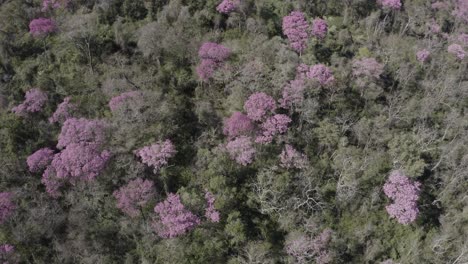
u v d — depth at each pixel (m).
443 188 53.06
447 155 52.72
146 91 53.88
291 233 46.78
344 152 51.97
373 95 58.53
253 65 56.00
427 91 60.47
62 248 45.34
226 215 47.06
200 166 50.19
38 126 53.41
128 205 45.47
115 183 47.88
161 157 48.09
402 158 51.84
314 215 49.12
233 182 49.22
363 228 48.91
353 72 59.84
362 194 51.03
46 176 47.88
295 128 54.00
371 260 47.50
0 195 46.50
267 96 53.06
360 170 51.25
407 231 49.31
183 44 60.06
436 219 51.38
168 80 58.72
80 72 59.38
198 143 52.47
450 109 59.12
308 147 53.53
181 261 43.97
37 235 45.84
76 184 47.69
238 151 49.12
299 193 49.88
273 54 59.22
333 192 51.38
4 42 60.72
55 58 61.34
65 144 49.16
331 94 57.12
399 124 56.91
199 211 46.19
